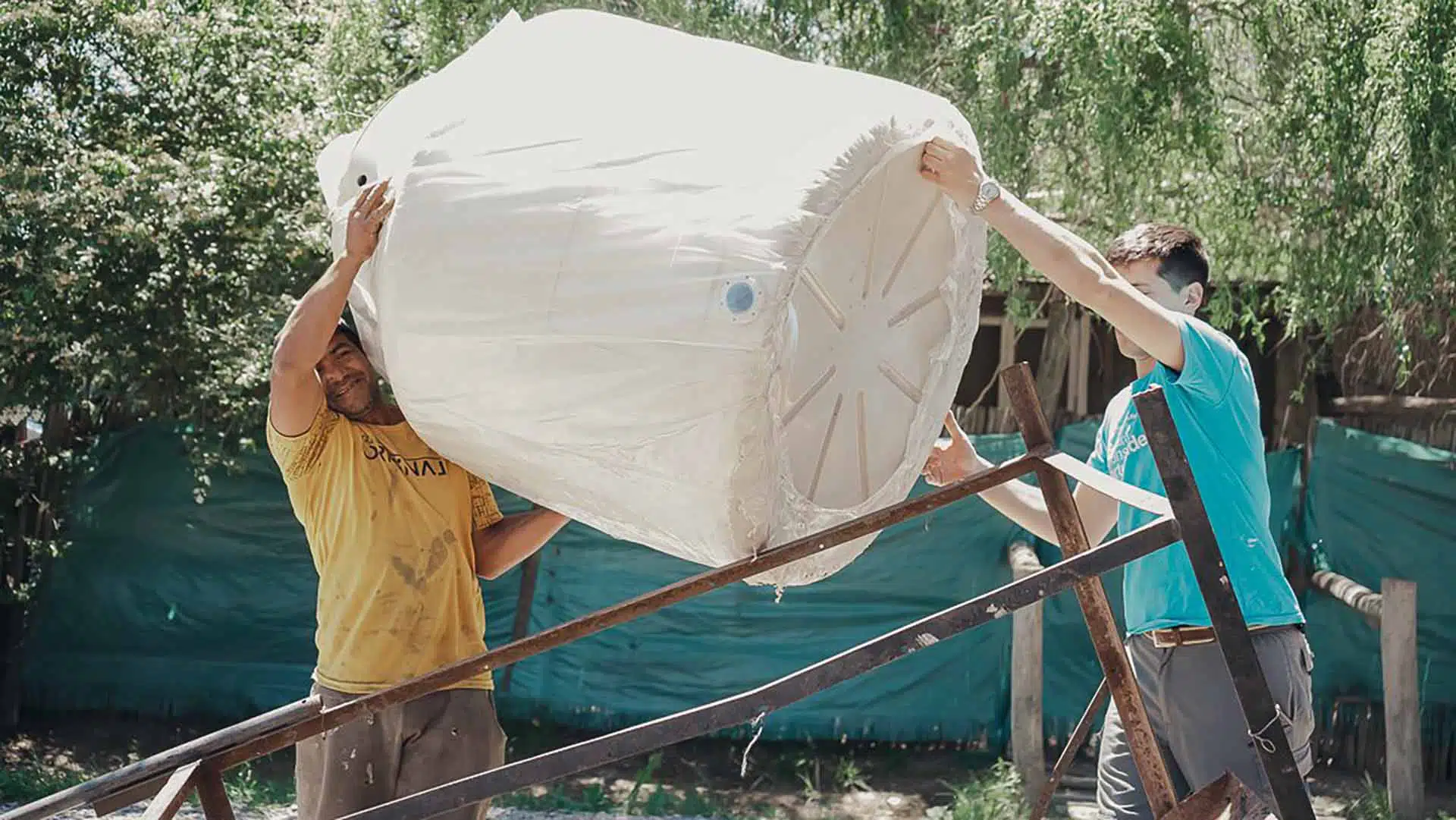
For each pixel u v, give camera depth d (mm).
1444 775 8156
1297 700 3240
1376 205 7379
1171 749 3340
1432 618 8172
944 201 2895
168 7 8031
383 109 3080
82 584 8641
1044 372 9328
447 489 3486
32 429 8805
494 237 2555
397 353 2680
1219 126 7355
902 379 2906
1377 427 8938
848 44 7812
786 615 8469
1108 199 7777
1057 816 7141
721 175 2486
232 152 7836
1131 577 3410
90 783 2768
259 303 7602
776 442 2436
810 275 2801
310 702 2875
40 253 7055
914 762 8383
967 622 2369
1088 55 7074
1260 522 3248
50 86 7809
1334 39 7289
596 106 2668
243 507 8648
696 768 8227
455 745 3418
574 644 8523
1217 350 3102
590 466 2596
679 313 2373
